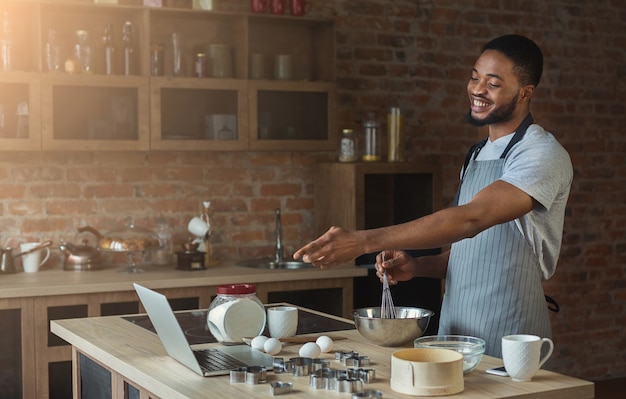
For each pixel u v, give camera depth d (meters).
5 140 4.37
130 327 3.01
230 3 5.14
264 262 5.09
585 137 6.15
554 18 6.03
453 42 5.74
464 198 2.95
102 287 4.27
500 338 2.74
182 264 4.74
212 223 5.19
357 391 2.06
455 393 2.05
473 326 2.80
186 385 2.16
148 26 4.66
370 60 5.50
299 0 5.08
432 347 2.23
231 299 2.64
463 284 2.84
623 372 6.32
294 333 2.76
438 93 5.71
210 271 4.70
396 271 2.95
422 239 2.40
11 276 4.49
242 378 2.18
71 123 4.50
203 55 4.82
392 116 5.22
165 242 5.07
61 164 4.85
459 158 5.79
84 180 4.90
